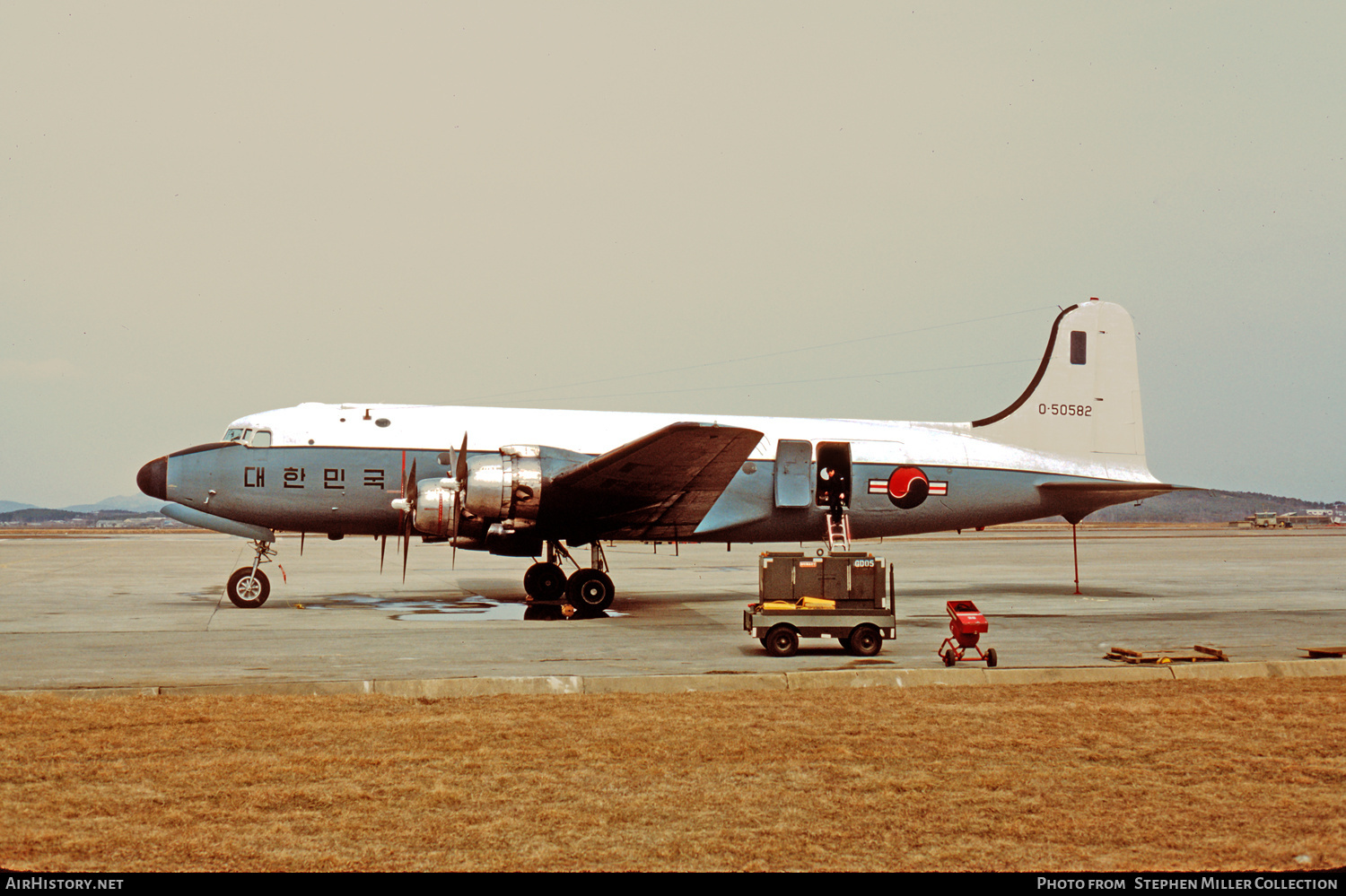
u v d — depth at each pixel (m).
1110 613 19.25
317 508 20.16
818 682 11.01
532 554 19.80
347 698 9.94
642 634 15.70
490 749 7.98
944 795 6.88
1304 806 6.65
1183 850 5.85
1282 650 13.83
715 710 9.52
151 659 12.66
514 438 20.77
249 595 19.88
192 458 20.00
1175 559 40.97
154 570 31.61
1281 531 104.25
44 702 9.55
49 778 7.10
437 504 18.55
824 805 6.66
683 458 17.14
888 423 23.23
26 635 15.10
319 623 16.89
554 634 15.60
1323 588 25.30
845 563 14.00
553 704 9.77
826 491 21.94
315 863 5.58
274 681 10.88
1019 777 7.30
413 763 7.55
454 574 29.78
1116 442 24.52
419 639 14.88
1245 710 9.57
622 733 8.55
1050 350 24.41
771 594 13.92
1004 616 18.56
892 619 13.77
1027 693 10.50
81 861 5.57
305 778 7.15
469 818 6.35
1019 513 23.50
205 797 6.70
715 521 21.19
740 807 6.60
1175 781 7.21
